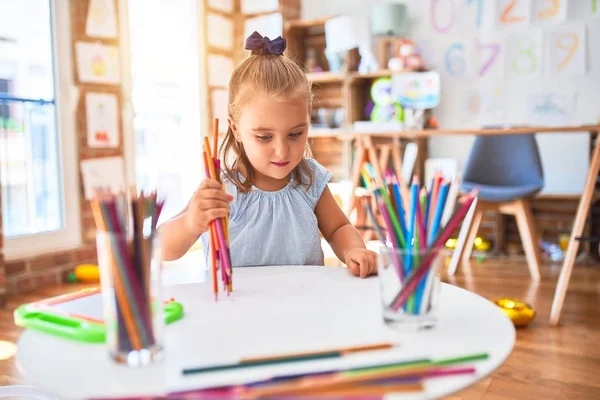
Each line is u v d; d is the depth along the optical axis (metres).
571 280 2.71
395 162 2.78
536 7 3.51
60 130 2.89
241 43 4.11
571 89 3.47
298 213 1.11
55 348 0.57
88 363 0.53
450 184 0.64
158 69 3.68
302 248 1.08
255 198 1.10
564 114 3.49
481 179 3.14
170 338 0.60
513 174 3.07
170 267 3.06
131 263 0.52
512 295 2.44
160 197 0.78
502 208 2.86
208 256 1.08
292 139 0.92
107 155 3.13
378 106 3.85
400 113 3.73
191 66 3.81
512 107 3.62
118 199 0.60
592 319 2.09
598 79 3.40
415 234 0.65
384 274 0.62
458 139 3.71
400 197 0.69
